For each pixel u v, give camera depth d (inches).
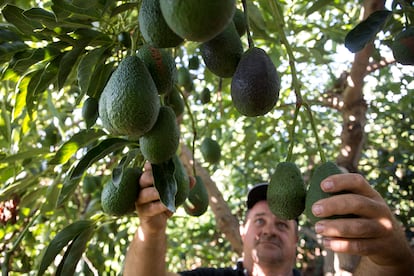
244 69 18.0
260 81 17.7
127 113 16.7
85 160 21.3
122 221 49.8
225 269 43.9
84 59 24.0
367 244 18.0
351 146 45.1
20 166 36.3
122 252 52.8
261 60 18.1
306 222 89.2
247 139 54.9
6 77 25.7
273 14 22.1
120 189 20.2
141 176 20.5
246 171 78.3
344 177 17.6
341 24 48.6
